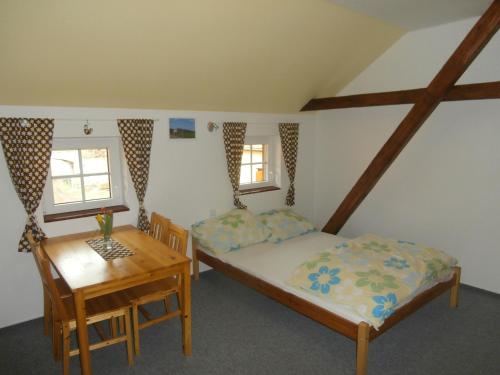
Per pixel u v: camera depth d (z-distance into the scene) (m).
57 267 2.46
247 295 3.67
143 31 2.58
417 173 4.04
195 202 4.03
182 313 2.69
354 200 4.04
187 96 3.58
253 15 2.79
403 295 2.48
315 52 3.58
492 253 3.58
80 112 3.17
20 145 2.85
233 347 2.79
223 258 3.54
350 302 2.45
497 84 3.02
